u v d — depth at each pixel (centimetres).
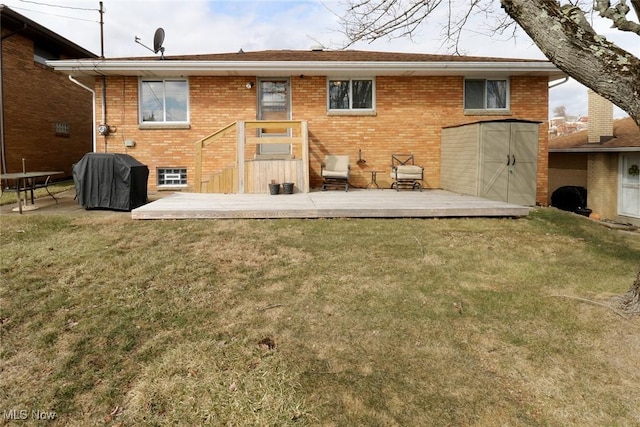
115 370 284
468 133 948
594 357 295
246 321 348
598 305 368
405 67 1032
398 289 413
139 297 389
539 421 236
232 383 266
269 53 1291
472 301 386
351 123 1112
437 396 257
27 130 1245
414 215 703
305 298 392
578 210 1385
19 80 1206
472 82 1125
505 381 271
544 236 621
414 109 1116
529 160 909
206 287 414
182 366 285
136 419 240
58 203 844
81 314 356
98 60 990
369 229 629
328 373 279
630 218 1341
